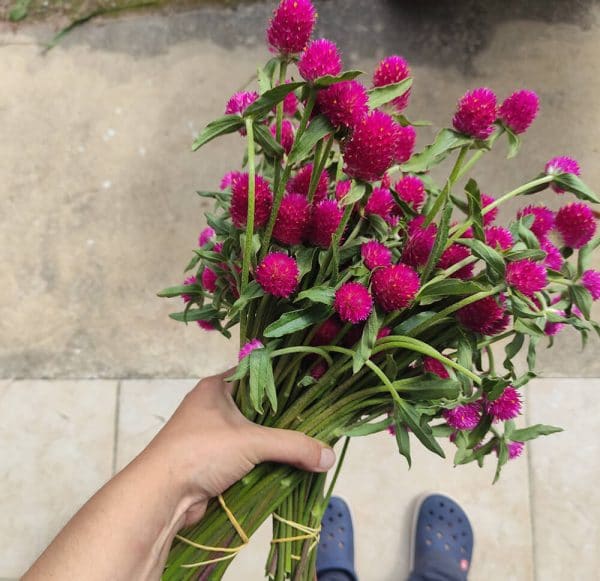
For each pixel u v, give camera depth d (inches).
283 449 28.0
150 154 66.8
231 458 28.4
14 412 60.8
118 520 27.0
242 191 23.8
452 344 27.5
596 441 57.7
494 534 56.3
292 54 23.2
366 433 28.4
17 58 70.2
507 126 24.7
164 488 27.9
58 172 67.1
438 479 57.7
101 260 64.4
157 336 62.1
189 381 60.9
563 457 57.6
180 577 31.0
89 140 67.7
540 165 63.6
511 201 62.7
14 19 71.0
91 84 69.2
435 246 23.0
